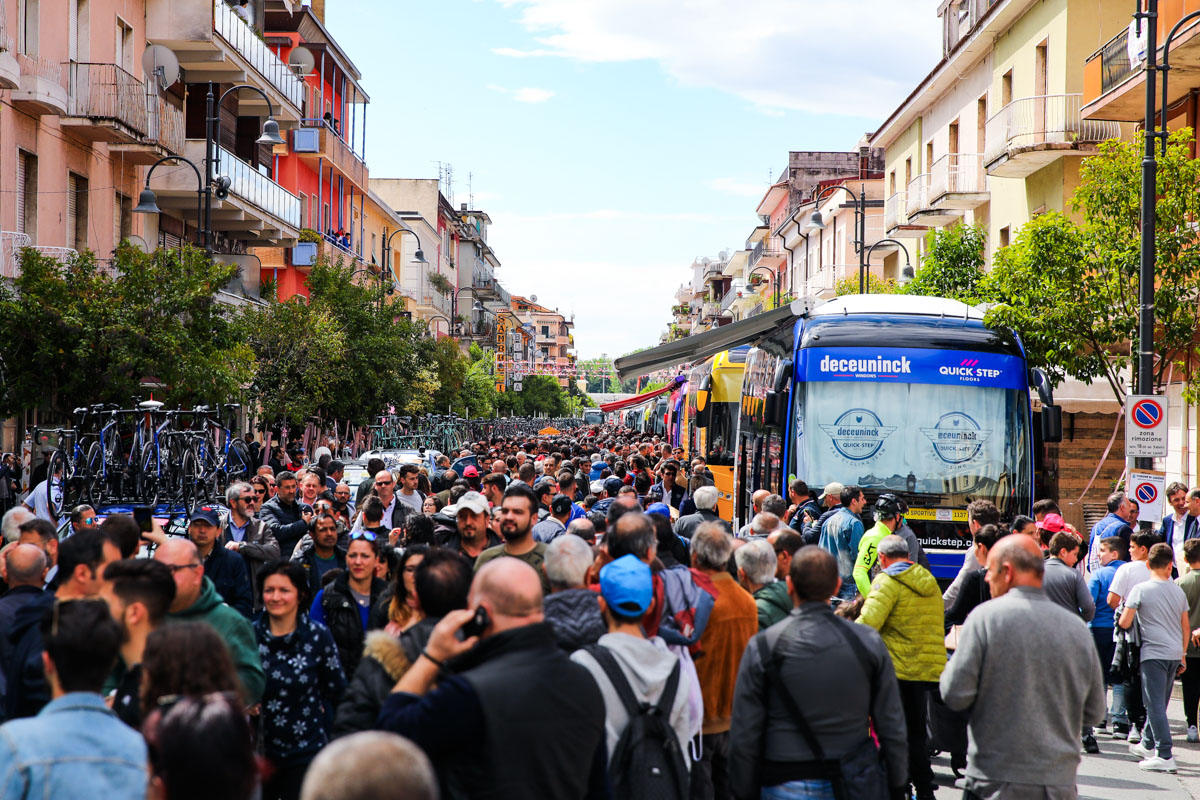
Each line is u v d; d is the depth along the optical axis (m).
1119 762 9.69
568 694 4.05
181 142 32.16
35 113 25.80
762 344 19.09
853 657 5.23
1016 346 14.40
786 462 14.29
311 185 49.81
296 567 6.13
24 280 21.06
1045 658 5.47
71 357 21.28
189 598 5.75
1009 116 29.95
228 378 22.00
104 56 29.28
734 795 5.33
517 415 117.06
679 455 33.72
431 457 25.72
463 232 100.00
